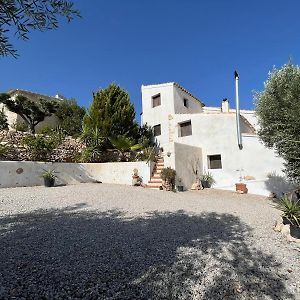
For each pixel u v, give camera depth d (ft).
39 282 11.35
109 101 66.08
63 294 10.52
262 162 52.44
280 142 30.96
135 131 69.31
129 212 28.09
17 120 79.87
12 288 10.62
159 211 29.45
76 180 51.80
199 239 19.42
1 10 10.50
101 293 10.87
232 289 12.12
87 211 27.61
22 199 32.37
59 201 32.48
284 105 31.24
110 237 18.62
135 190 44.78
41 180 46.62
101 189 43.60
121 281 12.09
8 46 11.14
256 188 52.34
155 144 72.64
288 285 12.76
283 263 15.53
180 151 53.42
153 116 75.66
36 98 94.63
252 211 32.17
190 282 12.52
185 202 36.81
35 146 50.14
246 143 55.01
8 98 75.77
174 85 74.49
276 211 32.81
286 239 20.45
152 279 12.53
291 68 32.07
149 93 78.28
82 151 58.70
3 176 41.88
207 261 15.23
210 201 39.42
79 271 12.76
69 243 16.87
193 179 55.83
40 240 17.22
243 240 19.63
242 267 14.65
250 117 76.07
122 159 61.57
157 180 50.98
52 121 91.25
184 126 67.15
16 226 20.70
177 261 14.93
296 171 31.45
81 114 93.76
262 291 12.07
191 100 82.64
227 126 58.18
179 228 22.35
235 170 55.62
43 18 11.64
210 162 60.23
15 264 13.10
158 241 18.37
